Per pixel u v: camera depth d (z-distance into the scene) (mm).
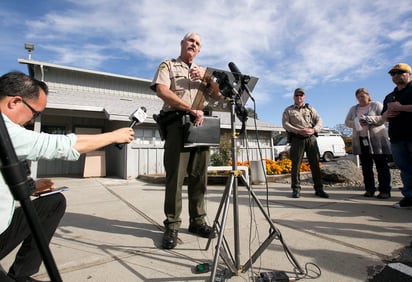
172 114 1991
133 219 2652
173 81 2045
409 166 2811
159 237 2100
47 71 8953
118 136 1221
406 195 2846
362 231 2100
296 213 2746
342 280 1330
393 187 4391
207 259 1658
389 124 2963
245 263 1527
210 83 1660
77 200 3744
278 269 1477
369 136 3439
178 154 1973
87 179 6801
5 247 1186
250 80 1688
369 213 2666
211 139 1892
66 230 2287
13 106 1020
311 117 3871
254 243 1900
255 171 5359
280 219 2518
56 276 638
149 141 7367
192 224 2180
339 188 4527
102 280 1383
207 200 3617
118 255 1727
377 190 4012
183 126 1858
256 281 1330
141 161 7066
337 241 1892
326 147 14609
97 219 2652
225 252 1441
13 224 1203
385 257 1599
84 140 1104
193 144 1827
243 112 1508
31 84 1053
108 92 10148
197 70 1953
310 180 5656
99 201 3641
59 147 1021
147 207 3213
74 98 7793
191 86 2082
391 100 2943
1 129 581
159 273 1462
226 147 6828
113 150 8328
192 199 2158
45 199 1369
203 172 2129
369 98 3582
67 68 8992
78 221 2578
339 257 1617
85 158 7309
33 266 1324
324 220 2445
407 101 2766
